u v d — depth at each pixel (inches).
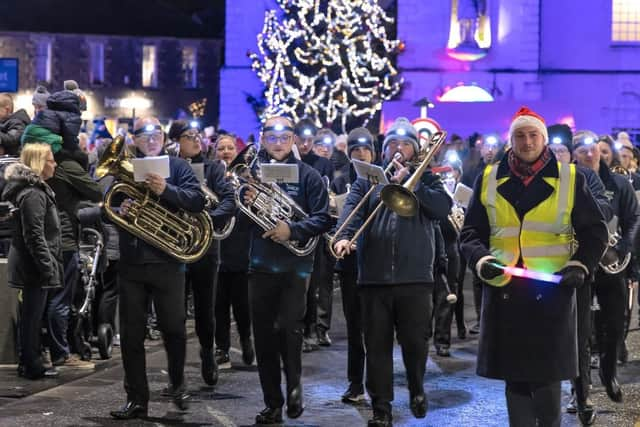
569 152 386.3
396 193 325.7
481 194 288.7
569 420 372.2
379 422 342.0
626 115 1555.1
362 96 1553.9
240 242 449.7
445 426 362.3
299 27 1584.6
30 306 424.5
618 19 1556.3
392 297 343.6
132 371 361.7
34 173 412.5
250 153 387.5
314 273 513.3
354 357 396.5
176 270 358.3
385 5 1633.9
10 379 429.7
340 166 620.1
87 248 478.0
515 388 283.7
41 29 2108.8
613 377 389.7
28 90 2111.2
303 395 410.9
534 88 1542.8
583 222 280.4
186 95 2166.6
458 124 1111.6
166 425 356.8
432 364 479.2
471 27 1541.6
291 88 1553.9
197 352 502.6
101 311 475.8
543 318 278.7
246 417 370.0
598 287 386.9
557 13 1557.6
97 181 450.3
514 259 283.0
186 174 357.4
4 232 467.2
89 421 359.6
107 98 2139.5
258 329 355.9
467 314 647.1
